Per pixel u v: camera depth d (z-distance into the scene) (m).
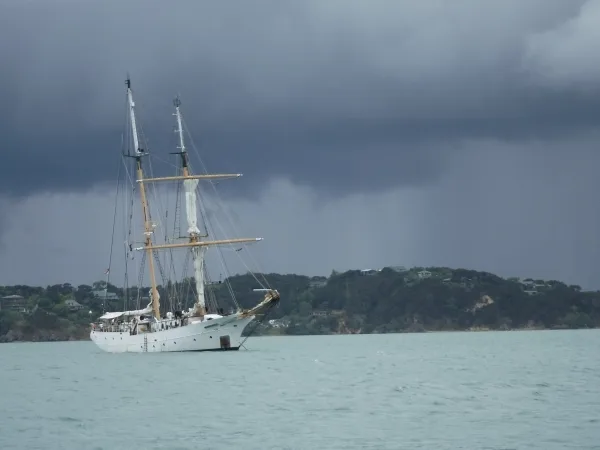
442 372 148.50
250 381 133.00
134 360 180.00
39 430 88.44
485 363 173.50
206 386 126.00
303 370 154.50
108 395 118.31
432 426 84.94
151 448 77.38
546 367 157.62
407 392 113.38
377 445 76.44
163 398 112.62
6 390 129.50
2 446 79.94
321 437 80.50
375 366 166.50
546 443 75.88
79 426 90.56
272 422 89.31
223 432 84.19
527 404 99.00
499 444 75.81
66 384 137.12
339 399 106.94
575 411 92.81
